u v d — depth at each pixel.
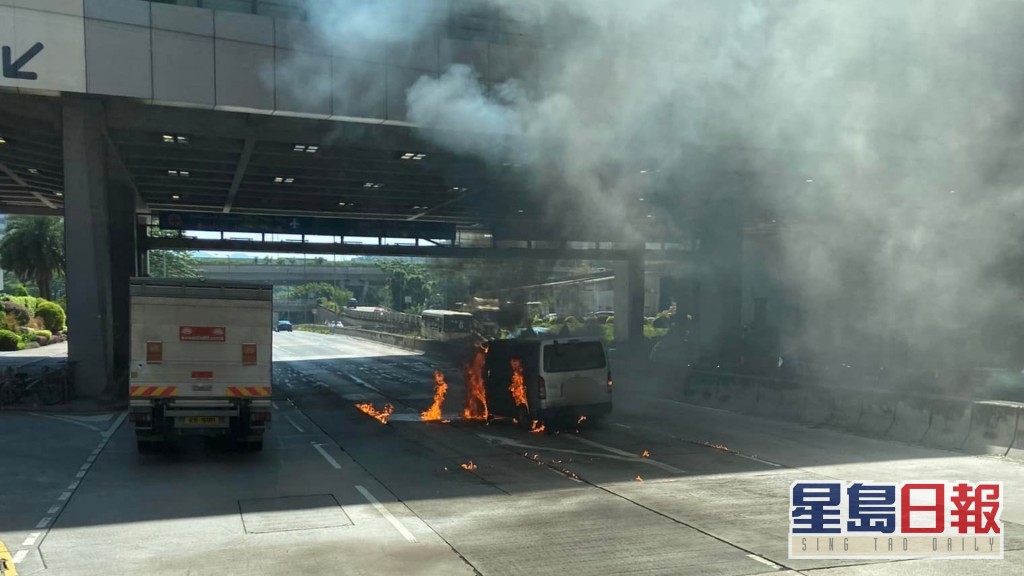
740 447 11.45
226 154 20.05
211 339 11.08
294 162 20.91
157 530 7.06
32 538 6.81
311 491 8.72
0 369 23.97
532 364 13.73
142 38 14.74
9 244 51.31
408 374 28.03
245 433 11.27
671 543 6.44
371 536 6.79
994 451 10.38
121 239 25.02
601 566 5.84
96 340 17.48
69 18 14.47
